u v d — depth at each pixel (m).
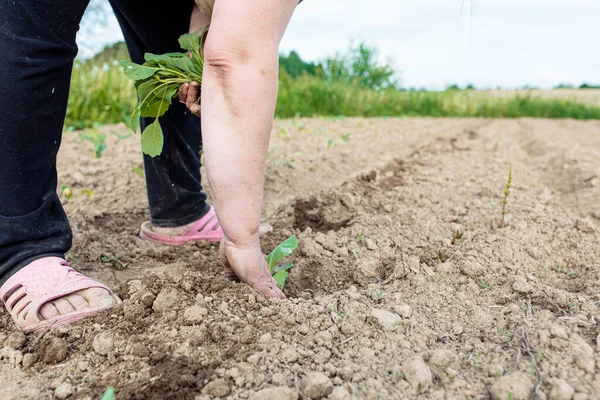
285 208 3.08
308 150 5.30
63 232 1.82
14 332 1.64
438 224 2.76
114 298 1.79
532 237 2.60
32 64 1.53
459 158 5.48
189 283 1.73
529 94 20.78
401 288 1.99
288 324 1.62
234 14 1.39
